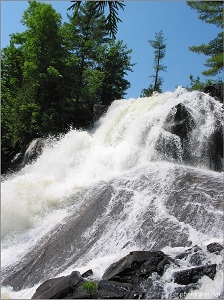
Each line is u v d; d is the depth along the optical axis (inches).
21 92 1229.7
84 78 1359.5
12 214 474.3
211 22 1136.8
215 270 298.5
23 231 464.8
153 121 703.7
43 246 409.1
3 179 849.5
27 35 1253.1
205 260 313.3
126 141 729.6
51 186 553.3
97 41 1486.2
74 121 1210.0
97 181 521.0
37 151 975.6
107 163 681.0
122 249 374.6
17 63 1389.0
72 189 518.9
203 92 797.9
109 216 427.5
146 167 505.0
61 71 1210.0
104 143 815.7
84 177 639.1
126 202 440.1
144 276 304.8
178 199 423.5
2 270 382.6
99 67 1552.7
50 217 477.4
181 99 736.3
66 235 417.4
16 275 374.0
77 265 369.7
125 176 497.0
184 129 668.7
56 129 1155.3
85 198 485.7
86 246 394.0
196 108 706.2
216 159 655.8
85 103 1248.8
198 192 426.6
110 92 1555.1
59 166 756.6
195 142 660.7
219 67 1092.5
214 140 661.3
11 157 1123.9
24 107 1146.7
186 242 362.6
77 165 737.6
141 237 382.6
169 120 683.4
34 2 1353.3
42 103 1203.9
